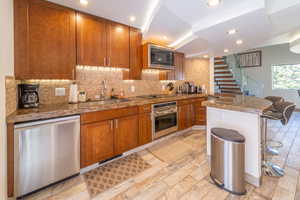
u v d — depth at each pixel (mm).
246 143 1747
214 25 2188
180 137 3277
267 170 1913
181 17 2201
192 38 2914
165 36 3076
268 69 6750
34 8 1783
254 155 1674
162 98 2947
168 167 2070
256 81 7082
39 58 1826
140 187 1664
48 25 1884
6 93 1354
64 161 1707
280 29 2381
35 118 1472
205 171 1966
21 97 1758
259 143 1646
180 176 1861
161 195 1538
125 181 1772
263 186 1657
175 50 3781
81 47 2158
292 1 1696
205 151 2576
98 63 2332
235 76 6324
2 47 1245
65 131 1698
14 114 1423
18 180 1411
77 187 1667
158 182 1748
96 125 1989
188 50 3812
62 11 1990
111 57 2488
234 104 1859
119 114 2256
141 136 2592
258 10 1744
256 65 7066
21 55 1699
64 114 1666
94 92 2592
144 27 2824
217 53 4172
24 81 1934
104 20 2396
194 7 1923
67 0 1898
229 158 1558
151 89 3631
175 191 1595
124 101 2434
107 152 2125
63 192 1586
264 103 1930
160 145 2844
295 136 3221
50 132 1583
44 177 1570
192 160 2264
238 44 3252
